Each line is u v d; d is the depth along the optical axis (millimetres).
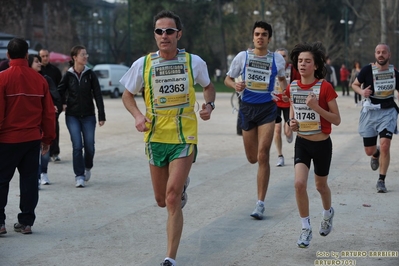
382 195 13414
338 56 91125
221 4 101625
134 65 9062
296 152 9766
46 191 14406
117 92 60844
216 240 10242
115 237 10500
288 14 92375
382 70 13719
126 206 12828
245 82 11945
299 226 11000
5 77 10289
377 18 97500
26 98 10422
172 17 8898
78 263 9109
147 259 9273
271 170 16797
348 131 25953
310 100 9281
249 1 92312
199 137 24609
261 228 10938
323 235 10016
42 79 10750
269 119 11766
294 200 13078
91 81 14945
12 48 10422
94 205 12945
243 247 9812
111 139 24062
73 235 10656
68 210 12508
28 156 10648
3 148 10367
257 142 12094
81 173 14883
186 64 8953
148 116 8992
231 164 17859
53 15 82375
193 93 8984
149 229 11000
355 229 10727
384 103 13828
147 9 97250
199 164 17922
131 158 19375
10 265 9023
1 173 10508
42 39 80500
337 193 13617
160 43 8812
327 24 92438
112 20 116438
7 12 75062
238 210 12312
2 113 10250
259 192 11648
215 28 104250
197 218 11711
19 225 10797
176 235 8484
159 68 8906
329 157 9703
